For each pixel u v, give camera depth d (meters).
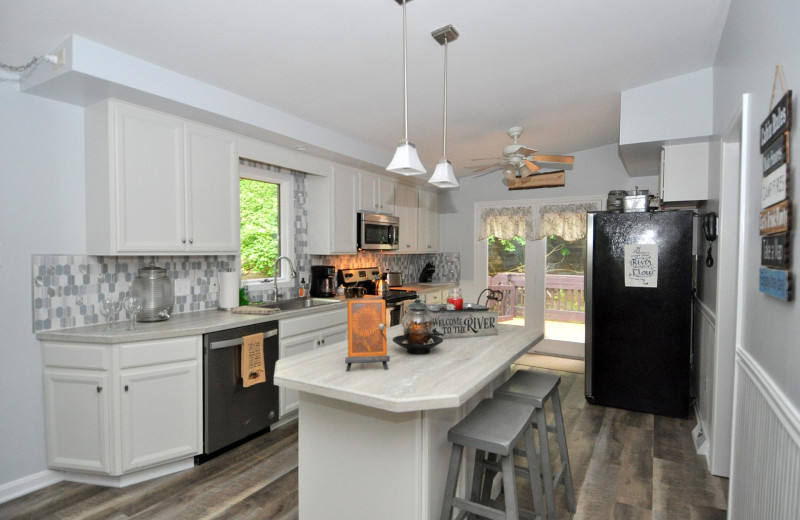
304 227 4.20
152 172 2.69
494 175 5.97
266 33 2.21
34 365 2.45
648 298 3.56
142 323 2.76
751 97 1.82
